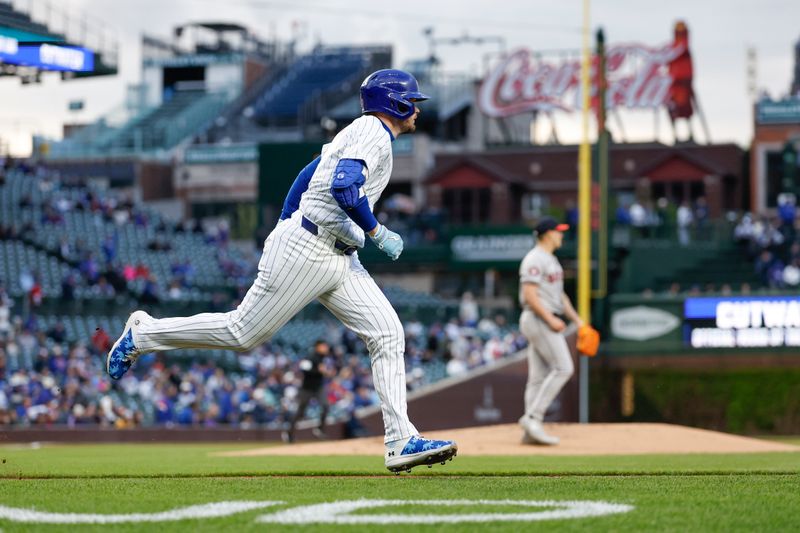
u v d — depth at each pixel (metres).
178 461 29.84
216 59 173.38
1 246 93.62
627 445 35.66
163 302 88.88
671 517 13.72
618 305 61.34
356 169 16.86
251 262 117.06
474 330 91.50
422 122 141.88
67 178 116.88
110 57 51.28
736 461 28.16
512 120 151.00
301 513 13.99
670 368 61.09
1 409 63.78
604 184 62.00
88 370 73.62
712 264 89.88
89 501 15.06
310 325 93.06
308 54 167.38
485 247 103.31
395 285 111.94
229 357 82.19
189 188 142.25
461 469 22.77
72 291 86.06
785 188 118.62
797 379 60.16
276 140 149.88
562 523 13.20
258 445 53.81
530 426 34.94
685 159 120.50
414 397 62.81
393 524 13.10
